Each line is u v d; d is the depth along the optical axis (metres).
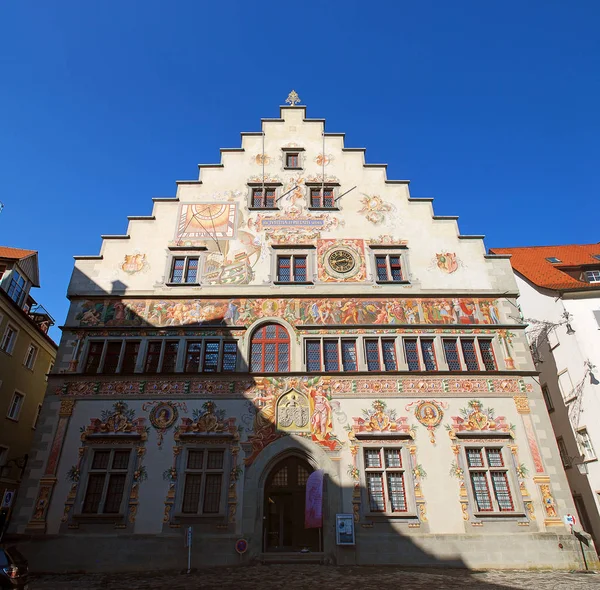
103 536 17.52
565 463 25.92
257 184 26.09
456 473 18.94
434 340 21.83
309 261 23.92
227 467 18.83
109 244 24.09
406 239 24.70
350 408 20.05
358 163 26.92
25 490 18.27
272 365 21.22
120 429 19.53
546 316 27.12
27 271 29.55
